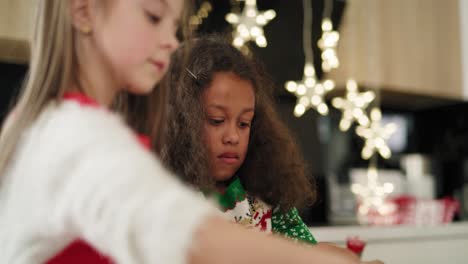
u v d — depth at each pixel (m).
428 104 2.73
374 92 2.31
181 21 0.42
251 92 0.77
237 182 0.80
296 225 0.88
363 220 2.15
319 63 2.14
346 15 2.16
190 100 0.74
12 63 1.80
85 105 0.37
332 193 2.37
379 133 2.24
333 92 2.30
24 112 0.39
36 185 0.33
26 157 0.35
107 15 0.38
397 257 1.59
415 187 2.61
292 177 0.89
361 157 2.53
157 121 0.50
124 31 0.37
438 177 2.66
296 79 2.13
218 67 0.75
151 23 0.38
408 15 2.33
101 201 0.30
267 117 0.88
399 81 2.28
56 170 0.32
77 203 0.31
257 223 0.84
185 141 0.73
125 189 0.30
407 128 2.76
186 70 0.75
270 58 2.05
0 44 1.59
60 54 0.39
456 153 2.59
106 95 0.40
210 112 0.74
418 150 2.76
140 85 0.38
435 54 2.41
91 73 0.39
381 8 2.26
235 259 0.30
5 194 0.37
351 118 2.21
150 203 0.30
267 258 0.31
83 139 0.33
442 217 1.92
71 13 0.39
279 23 2.04
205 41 0.82
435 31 2.42
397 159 2.70
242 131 0.76
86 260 0.38
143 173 0.31
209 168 0.74
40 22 0.41
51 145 0.34
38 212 0.33
